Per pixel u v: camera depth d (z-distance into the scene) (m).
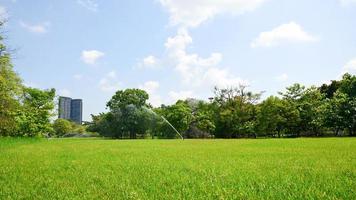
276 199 6.22
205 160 14.30
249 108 78.00
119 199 6.41
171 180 8.61
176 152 19.83
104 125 67.50
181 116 78.50
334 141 32.25
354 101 63.47
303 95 71.81
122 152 20.28
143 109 69.19
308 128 72.06
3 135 53.78
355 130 66.19
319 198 6.16
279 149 21.38
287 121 70.69
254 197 6.42
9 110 44.19
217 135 80.19
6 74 39.41
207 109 83.12
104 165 12.66
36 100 60.16
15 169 11.44
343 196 6.30
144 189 7.45
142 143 35.28
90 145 30.59
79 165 12.70
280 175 9.21
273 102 71.56
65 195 6.84
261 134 75.38
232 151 20.17
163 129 68.00
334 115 64.38
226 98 83.12
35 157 16.73
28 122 57.31
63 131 98.19
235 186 7.59
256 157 15.50
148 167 11.75
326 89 81.81
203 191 7.12
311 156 15.45
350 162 12.39
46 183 8.35
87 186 7.84
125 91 81.12
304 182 7.92
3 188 7.67
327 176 8.86
